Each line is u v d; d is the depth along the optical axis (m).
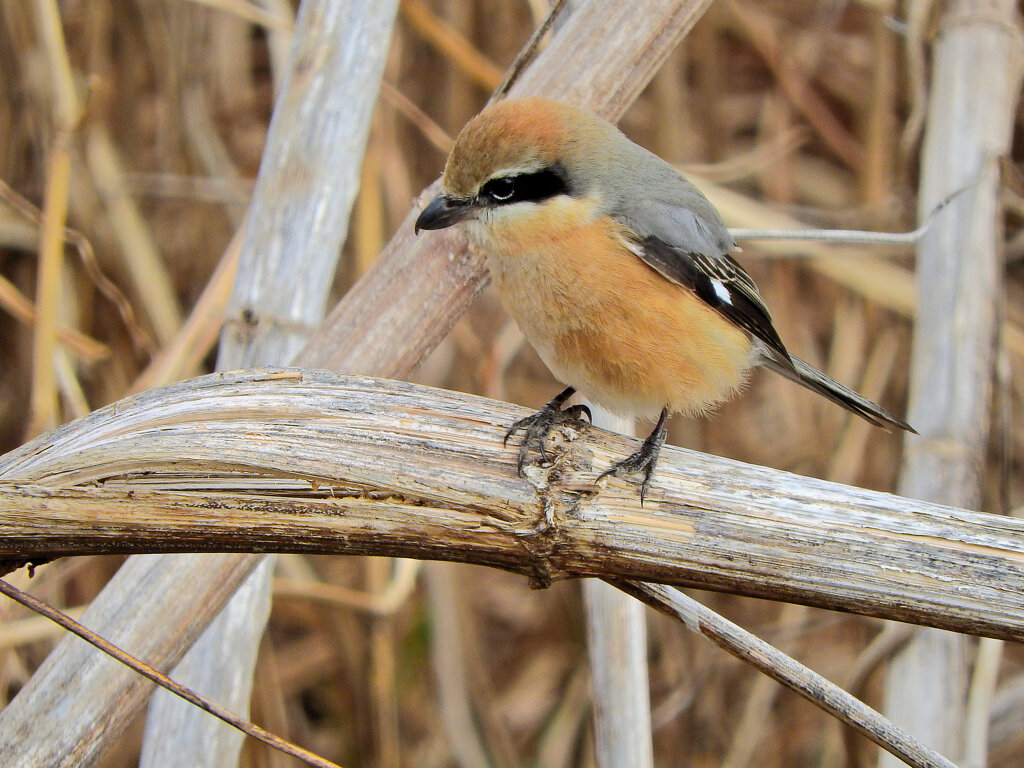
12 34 10.80
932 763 4.83
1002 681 12.37
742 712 12.21
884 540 4.72
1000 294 8.42
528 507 4.83
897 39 11.99
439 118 11.89
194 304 11.89
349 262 11.66
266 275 6.64
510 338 11.36
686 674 11.90
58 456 4.81
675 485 4.91
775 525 4.79
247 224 6.85
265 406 4.93
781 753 12.19
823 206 13.41
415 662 12.16
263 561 6.90
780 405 13.01
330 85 6.79
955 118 8.80
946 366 8.28
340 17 6.84
